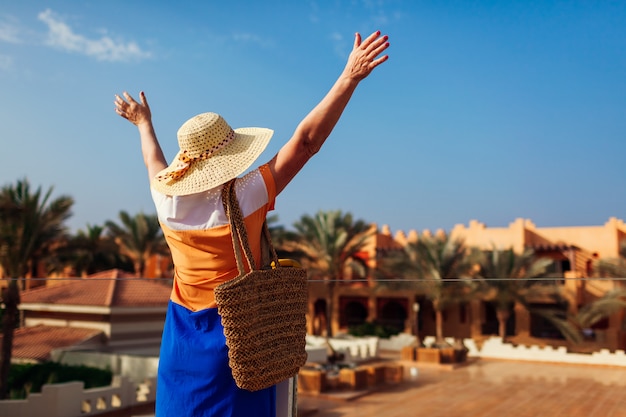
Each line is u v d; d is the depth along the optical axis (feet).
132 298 73.41
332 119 5.02
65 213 60.08
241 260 4.98
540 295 94.32
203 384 4.96
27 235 57.93
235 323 4.66
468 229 115.85
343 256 104.63
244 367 4.67
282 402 5.95
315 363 67.15
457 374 70.49
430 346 90.99
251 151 5.30
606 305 86.74
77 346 66.49
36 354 63.98
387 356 93.15
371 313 116.26
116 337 70.08
